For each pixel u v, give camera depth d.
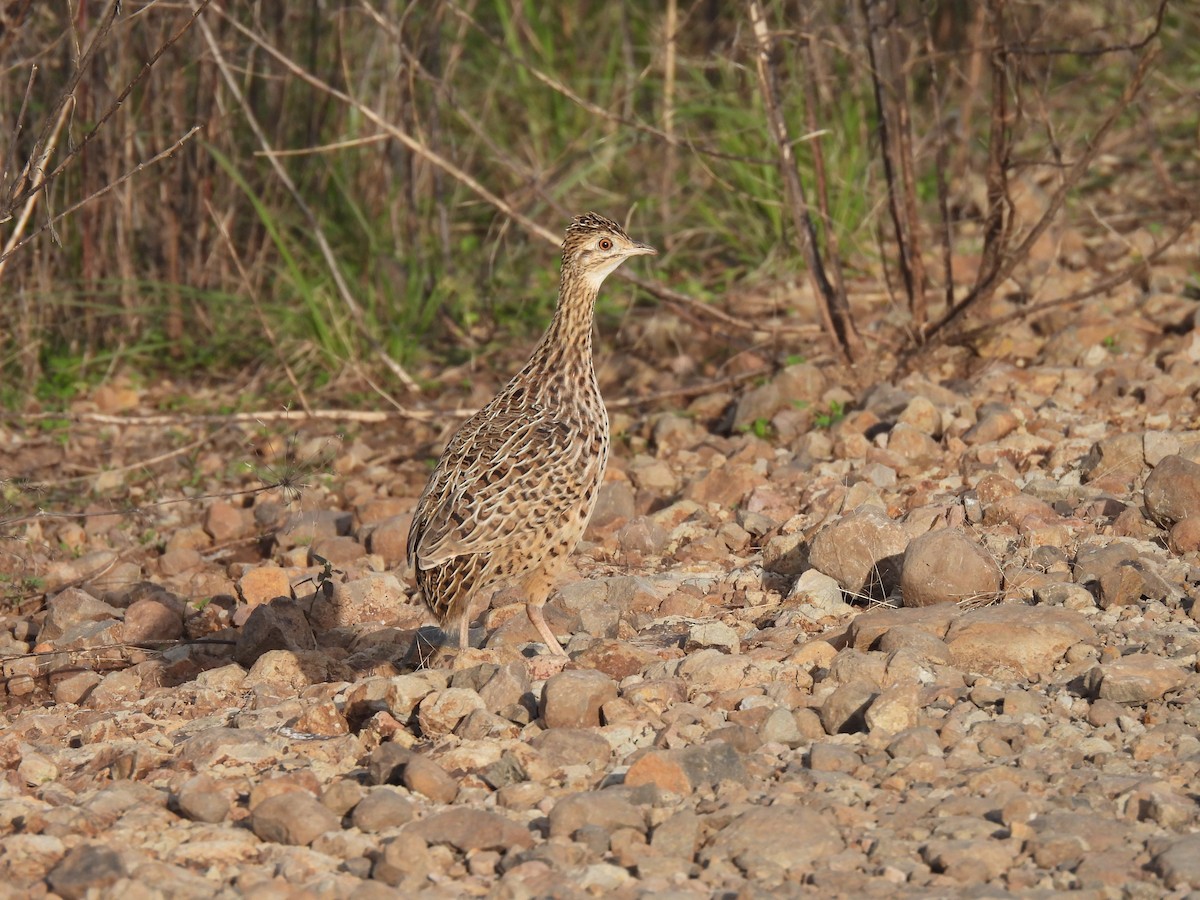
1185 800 6.67
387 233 17.55
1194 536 9.57
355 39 17.38
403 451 14.30
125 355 16.86
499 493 8.45
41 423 15.22
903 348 14.64
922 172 18.98
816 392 13.81
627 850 6.50
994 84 13.71
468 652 8.65
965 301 13.95
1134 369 13.44
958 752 7.23
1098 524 10.23
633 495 12.15
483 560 8.52
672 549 11.00
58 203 16.19
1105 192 18.73
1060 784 6.90
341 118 17.52
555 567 8.85
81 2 14.40
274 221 17.11
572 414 8.93
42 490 12.93
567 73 20.30
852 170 17.16
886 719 7.52
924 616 8.65
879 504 10.88
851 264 17.41
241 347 16.97
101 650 10.06
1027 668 8.12
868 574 9.55
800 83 16.34
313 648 9.75
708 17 21.19
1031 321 15.20
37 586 11.66
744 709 7.79
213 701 8.79
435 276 17.36
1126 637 8.38
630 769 7.07
